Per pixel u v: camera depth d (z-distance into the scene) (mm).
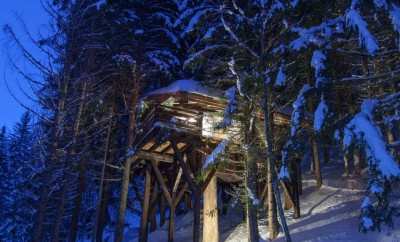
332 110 9891
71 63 15062
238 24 13781
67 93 14523
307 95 10352
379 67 13898
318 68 10297
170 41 20562
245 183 13852
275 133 14867
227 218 19703
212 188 17453
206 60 15023
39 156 15242
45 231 22281
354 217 14297
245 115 13633
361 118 9094
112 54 18078
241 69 14055
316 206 16734
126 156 17703
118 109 20125
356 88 11070
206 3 18438
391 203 13227
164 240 18703
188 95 16922
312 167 21859
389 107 9742
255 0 13344
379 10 9906
